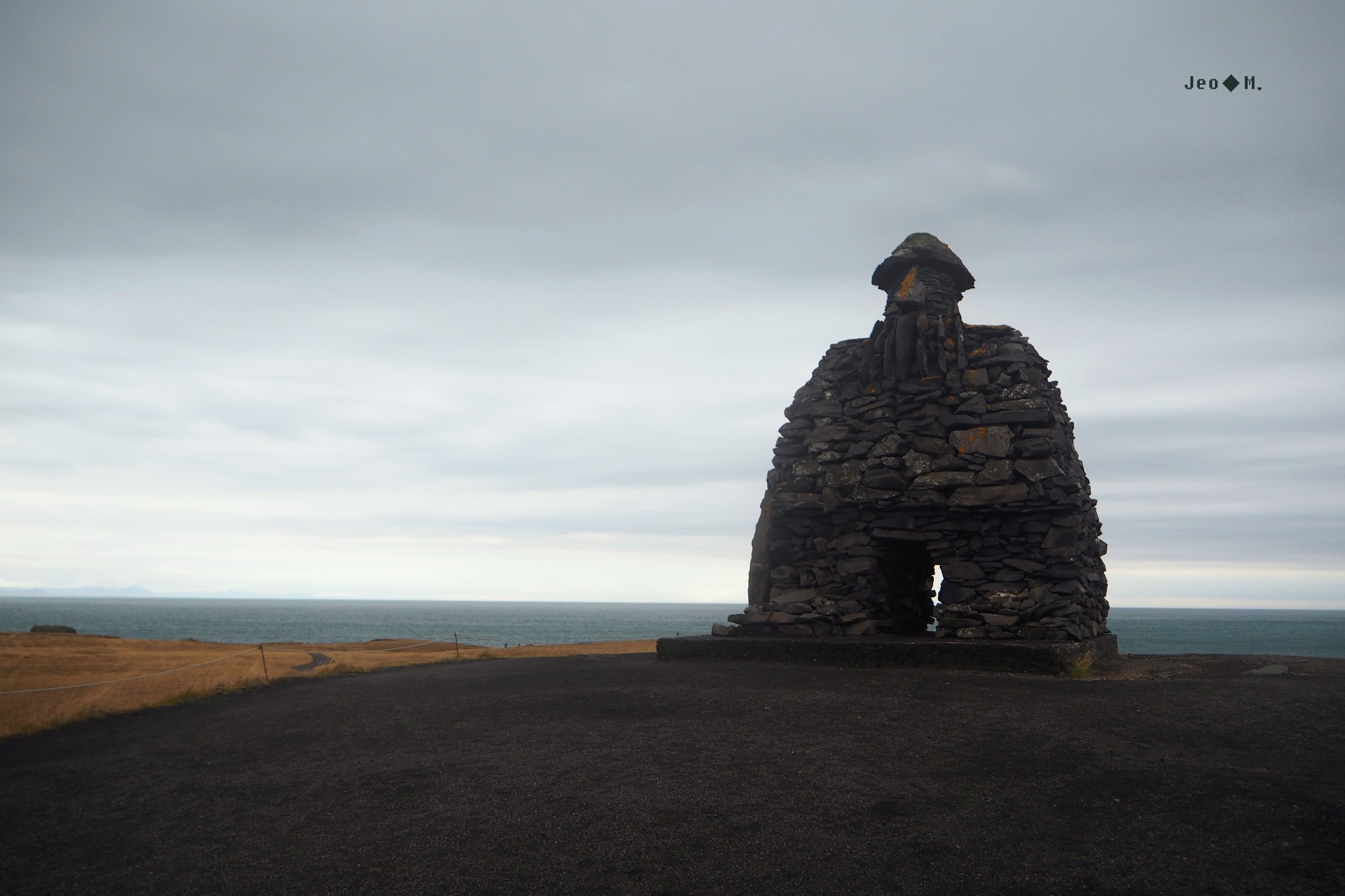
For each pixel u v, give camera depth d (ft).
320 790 25.02
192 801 24.70
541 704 36.73
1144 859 17.78
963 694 35.27
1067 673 41.14
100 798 25.54
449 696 40.70
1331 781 22.16
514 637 376.27
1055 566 47.14
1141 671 43.47
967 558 49.73
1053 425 49.96
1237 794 21.38
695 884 17.46
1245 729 27.63
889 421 53.83
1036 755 25.48
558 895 17.17
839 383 57.41
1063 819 20.21
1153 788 22.13
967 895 16.52
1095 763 24.39
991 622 46.73
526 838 20.29
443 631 446.19
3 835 22.24
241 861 19.71
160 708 42.93
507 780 25.00
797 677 41.14
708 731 30.17
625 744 28.78
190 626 484.33
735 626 53.31
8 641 105.60
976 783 23.09
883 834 19.71
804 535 55.57
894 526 51.93
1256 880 16.65
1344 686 35.12
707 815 21.35
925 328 53.62
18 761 31.27
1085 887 16.61
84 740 34.81
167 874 19.11
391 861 19.30
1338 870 16.94
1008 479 48.34
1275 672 41.50
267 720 36.88
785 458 57.21
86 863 19.98
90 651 82.74
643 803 22.36
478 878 18.12
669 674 43.86
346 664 62.44
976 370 52.37
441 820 21.84
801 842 19.38
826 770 24.71
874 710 32.37
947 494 50.24
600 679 43.29
